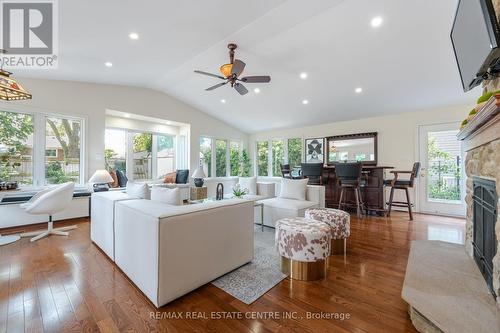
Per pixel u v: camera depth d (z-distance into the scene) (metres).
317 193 3.94
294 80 4.29
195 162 6.36
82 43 2.85
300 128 6.72
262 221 3.66
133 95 5.08
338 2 2.40
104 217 2.53
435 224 3.91
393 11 2.54
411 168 4.91
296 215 3.42
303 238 2.02
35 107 3.86
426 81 3.79
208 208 1.92
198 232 1.83
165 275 1.62
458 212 4.43
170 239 1.64
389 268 2.27
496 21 1.24
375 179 4.59
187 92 5.44
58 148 4.20
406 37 2.91
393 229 3.62
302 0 2.32
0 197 3.46
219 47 3.24
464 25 1.61
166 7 2.28
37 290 1.83
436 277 1.73
